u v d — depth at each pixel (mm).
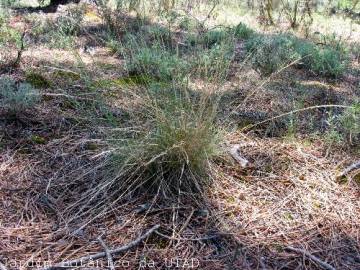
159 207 2148
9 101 2803
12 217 2041
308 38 5801
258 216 2150
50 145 2590
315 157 2684
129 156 2193
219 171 2428
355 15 8070
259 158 2631
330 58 4453
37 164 2424
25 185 2256
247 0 7488
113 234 1978
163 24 4559
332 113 3328
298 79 4004
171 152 2238
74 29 4797
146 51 3637
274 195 2312
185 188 2260
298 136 2945
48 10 6070
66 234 1958
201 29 3438
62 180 2301
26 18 5242
